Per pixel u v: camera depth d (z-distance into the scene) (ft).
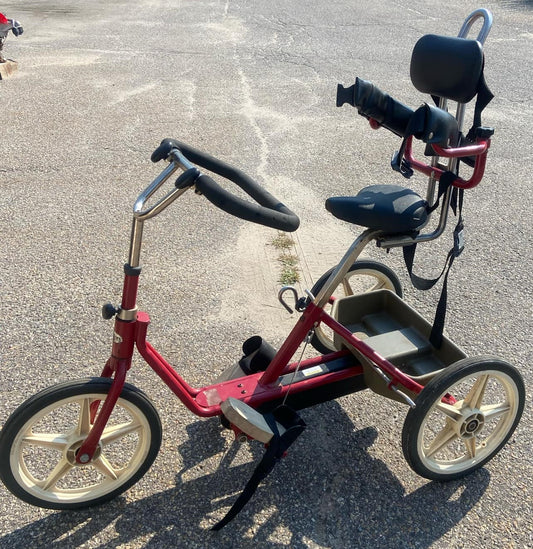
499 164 17.60
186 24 33.22
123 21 33.63
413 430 7.26
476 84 6.37
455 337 10.60
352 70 25.39
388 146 18.42
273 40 30.07
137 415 7.18
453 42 6.37
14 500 7.50
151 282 11.74
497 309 11.40
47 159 16.85
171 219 14.05
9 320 10.56
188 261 12.47
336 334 8.70
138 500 7.56
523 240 13.79
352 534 7.23
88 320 10.64
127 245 12.98
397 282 10.01
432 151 6.92
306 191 15.53
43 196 14.89
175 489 7.72
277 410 7.57
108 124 19.29
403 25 33.30
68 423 8.55
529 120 20.76
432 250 13.33
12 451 6.72
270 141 18.44
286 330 10.59
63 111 20.24
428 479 7.96
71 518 7.30
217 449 8.31
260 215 5.61
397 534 7.25
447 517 7.48
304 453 8.31
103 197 14.96
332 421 8.86
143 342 6.92
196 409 7.43
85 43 28.76
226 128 19.26
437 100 7.22
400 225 6.91
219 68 25.46
